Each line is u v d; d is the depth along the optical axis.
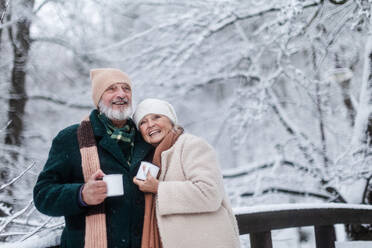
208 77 7.46
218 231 1.71
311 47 5.91
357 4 4.69
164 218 1.70
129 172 1.78
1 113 5.45
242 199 6.48
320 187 5.95
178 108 10.18
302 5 4.48
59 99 7.42
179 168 1.79
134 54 7.43
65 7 6.72
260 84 6.55
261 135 7.56
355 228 4.67
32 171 3.02
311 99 6.44
